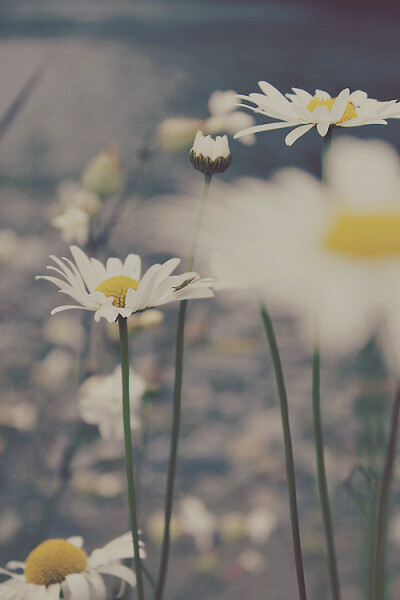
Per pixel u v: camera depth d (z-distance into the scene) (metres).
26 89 0.71
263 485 1.08
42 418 0.96
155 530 0.74
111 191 0.71
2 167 2.25
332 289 0.34
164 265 0.39
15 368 1.14
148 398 0.60
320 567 0.51
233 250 0.35
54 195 2.01
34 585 0.44
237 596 0.85
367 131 2.01
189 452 1.16
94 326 0.74
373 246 0.34
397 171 0.35
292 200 0.35
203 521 0.81
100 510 0.97
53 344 1.23
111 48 4.18
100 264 0.41
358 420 0.46
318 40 4.89
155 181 1.95
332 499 0.60
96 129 2.66
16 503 0.89
